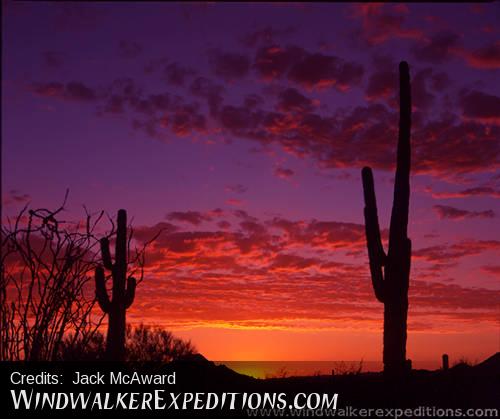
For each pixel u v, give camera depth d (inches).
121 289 557.0
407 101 548.1
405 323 506.6
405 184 529.0
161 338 551.8
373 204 528.4
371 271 519.2
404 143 538.9
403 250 512.7
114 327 548.4
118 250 566.9
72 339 277.3
